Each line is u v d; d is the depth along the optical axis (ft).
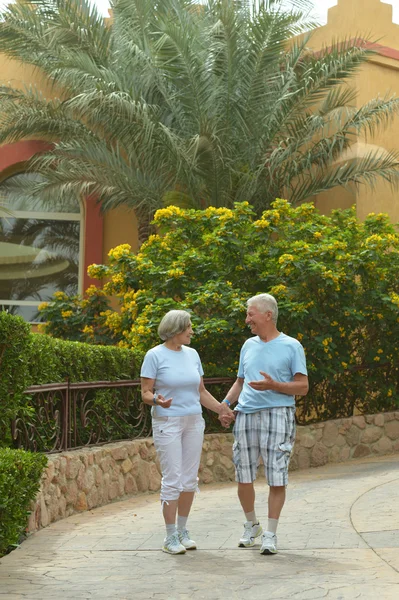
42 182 46.19
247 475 17.60
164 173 44.65
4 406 20.12
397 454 36.24
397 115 49.75
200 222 36.22
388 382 38.37
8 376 20.13
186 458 18.24
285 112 44.52
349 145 46.52
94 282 50.39
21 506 18.40
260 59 43.55
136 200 45.85
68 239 51.29
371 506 21.65
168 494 17.70
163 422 18.03
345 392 37.17
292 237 35.78
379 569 15.15
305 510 21.83
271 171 43.62
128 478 27.30
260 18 42.93
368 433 36.01
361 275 35.55
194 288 34.55
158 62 42.68
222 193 44.57
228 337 33.55
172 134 42.34
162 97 46.16
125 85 44.19
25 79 50.62
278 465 17.10
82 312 44.06
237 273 34.94
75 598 13.97
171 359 18.30
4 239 50.93
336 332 35.47
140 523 21.74
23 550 18.44
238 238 35.01
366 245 35.68
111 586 14.76
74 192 46.26
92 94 41.75
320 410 36.35
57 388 23.94
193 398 18.34
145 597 13.91
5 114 45.93
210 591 14.14
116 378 28.30
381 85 49.44
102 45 47.42
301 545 17.61
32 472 18.86
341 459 34.88
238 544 17.93
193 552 17.58
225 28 42.52
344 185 45.47
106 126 45.62
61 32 46.44
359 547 17.10
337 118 44.57
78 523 22.07
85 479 24.35
